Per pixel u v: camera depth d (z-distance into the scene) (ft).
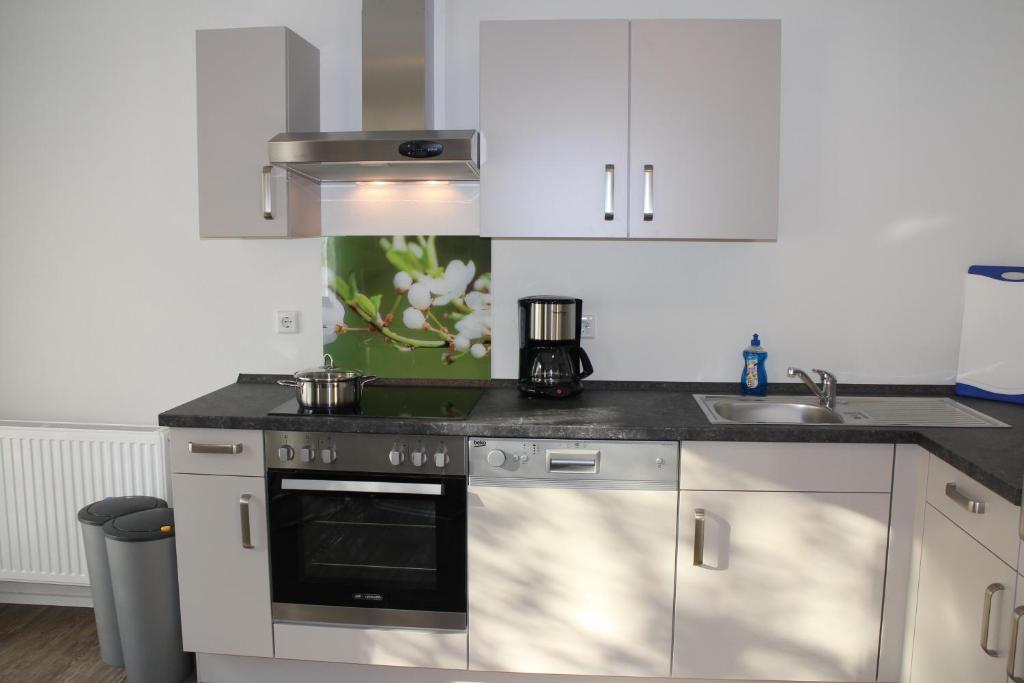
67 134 10.12
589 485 7.84
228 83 8.68
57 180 10.21
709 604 7.94
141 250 10.21
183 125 9.97
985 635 6.10
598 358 9.77
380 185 9.73
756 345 9.41
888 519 7.75
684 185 8.44
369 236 9.80
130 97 10.00
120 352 10.38
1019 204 9.21
